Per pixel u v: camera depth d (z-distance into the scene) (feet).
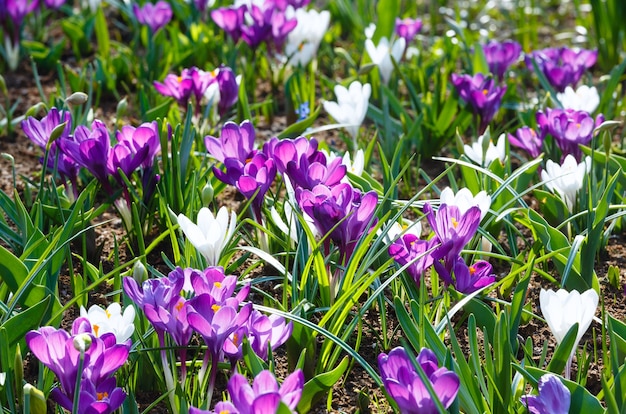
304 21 5.62
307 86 5.32
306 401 3.30
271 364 3.23
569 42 7.13
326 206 3.34
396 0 5.97
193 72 4.65
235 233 3.92
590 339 3.72
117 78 5.81
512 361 3.34
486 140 4.18
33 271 3.40
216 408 2.88
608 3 6.18
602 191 4.06
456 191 4.18
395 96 5.21
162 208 4.05
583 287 3.73
